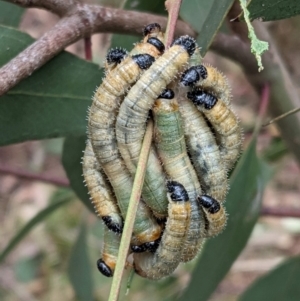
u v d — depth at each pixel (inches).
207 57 22.4
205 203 7.4
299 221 19.7
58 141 20.6
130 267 8.0
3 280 20.5
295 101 10.8
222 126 7.6
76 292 13.7
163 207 7.5
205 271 10.4
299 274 11.5
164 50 7.4
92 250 18.9
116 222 7.8
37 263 20.7
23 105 9.0
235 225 10.1
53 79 9.0
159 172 7.5
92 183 7.9
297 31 20.2
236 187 9.9
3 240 21.7
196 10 9.7
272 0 8.0
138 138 7.3
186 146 7.6
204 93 7.5
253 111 20.8
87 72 9.1
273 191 20.7
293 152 11.3
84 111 9.2
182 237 7.4
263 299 11.6
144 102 7.2
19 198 22.8
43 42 8.2
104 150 7.4
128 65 7.2
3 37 8.8
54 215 20.9
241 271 19.6
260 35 10.4
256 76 10.6
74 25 8.5
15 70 8.0
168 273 7.8
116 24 8.8
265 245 19.8
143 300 17.2
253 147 9.9
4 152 22.7
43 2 8.4
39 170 21.9
